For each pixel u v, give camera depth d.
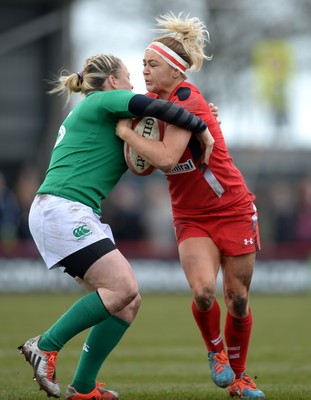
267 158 111.56
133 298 23.45
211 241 25.77
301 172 111.56
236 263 25.89
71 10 90.00
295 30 121.44
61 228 23.41
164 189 84.19
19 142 88.19
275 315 57.19
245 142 122.62
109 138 24.28
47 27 87.19
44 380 23.28
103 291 23.28
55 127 87.31
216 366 25.92
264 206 82.44
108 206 81.00
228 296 26.23
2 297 68.94
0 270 72.62
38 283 73.06
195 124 24.11
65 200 23.66
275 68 103.56
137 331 48.50
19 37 86.75
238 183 25.97
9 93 88.06
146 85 25.58
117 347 41.81
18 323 50.06
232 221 25.73
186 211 26.00
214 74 121.44
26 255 72.81
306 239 78.00
